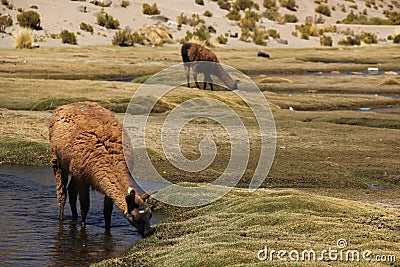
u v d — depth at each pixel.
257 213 24.06
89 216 25.33
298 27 152.75
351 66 99.88
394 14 197.75
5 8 116.50
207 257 18.84
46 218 24.86
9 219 24.52
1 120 44.66
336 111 55.88
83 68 79.12
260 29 143.25
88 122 22.66
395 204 27.67
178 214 26.03
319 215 23.89
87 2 133.75
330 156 37.31
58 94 56.72
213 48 115.94
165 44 116.25
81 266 19.83
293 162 35.75
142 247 21.55
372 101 64.06
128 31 115.19
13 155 35.22
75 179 23.70
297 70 92.88
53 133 23.56
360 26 170.12
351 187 31.33
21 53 90.00
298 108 59.47
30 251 21.08
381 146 40.47
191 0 157.38
